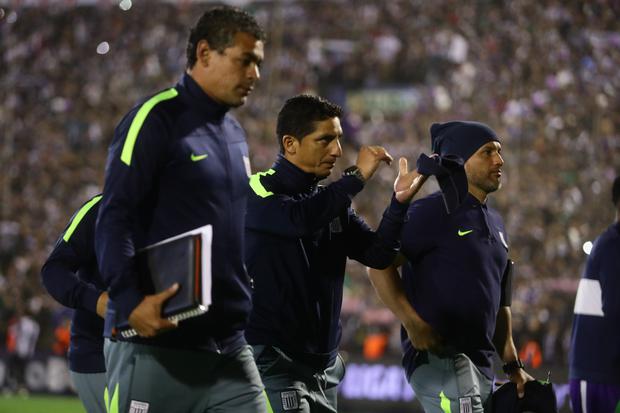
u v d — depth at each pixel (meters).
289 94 90.81
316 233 17.19
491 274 18.70
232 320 13.63
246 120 85.38
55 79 97.44
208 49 13.24
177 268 12.18
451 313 18.38
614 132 73.19
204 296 12.04
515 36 86.88
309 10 97.69
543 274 62.38
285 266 17.05
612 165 70.00
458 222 18.56
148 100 13.14
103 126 90.12
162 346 13.09
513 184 70.50
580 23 84.62
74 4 103.06
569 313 56.59
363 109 91.62
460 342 18.47
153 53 98.31
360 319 60.72
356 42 95.19
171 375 13.14
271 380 17.17
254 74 13.44
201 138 13.27
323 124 16.89
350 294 64.94
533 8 87.31
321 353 17.45
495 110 80.19
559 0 86.50
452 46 89.88
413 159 79.44
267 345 17.14
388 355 55.84
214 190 13.33
